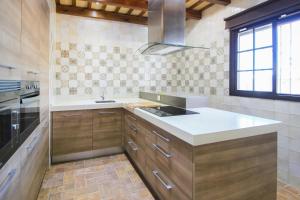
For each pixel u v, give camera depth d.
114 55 3.60
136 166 2.55
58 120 2.73
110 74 3.59
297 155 2.08
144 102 3.10
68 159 2.83
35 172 1.72
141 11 3.46
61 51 3.23
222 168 1.30
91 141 2.93
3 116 0.96
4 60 0.97
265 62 2.48
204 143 1.22
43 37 2.07
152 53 2.76
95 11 3.34
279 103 2.25
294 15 2.09
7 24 1.01
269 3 2.25
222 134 1.28
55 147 2.73
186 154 1.29
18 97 1.20
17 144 1.18
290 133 2.14
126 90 3.74
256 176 1.44
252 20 2.49
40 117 1.94
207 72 3.36
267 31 2.44
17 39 1.17
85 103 2.97
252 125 1.42
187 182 1.29
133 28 3.71
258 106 2.50
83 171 2.52
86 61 3.40
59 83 3.26
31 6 1.52
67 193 2.01
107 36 3.53
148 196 1.96
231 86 2.91
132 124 2.62
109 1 2.81
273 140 1.51
